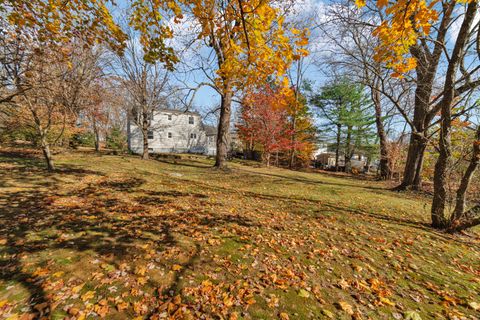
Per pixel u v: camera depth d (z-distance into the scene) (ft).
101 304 6.79
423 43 22.76
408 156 36.50
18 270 8.14
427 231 16.20
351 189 33.09
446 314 7.47
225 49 10.75
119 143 88.33
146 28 10.17
